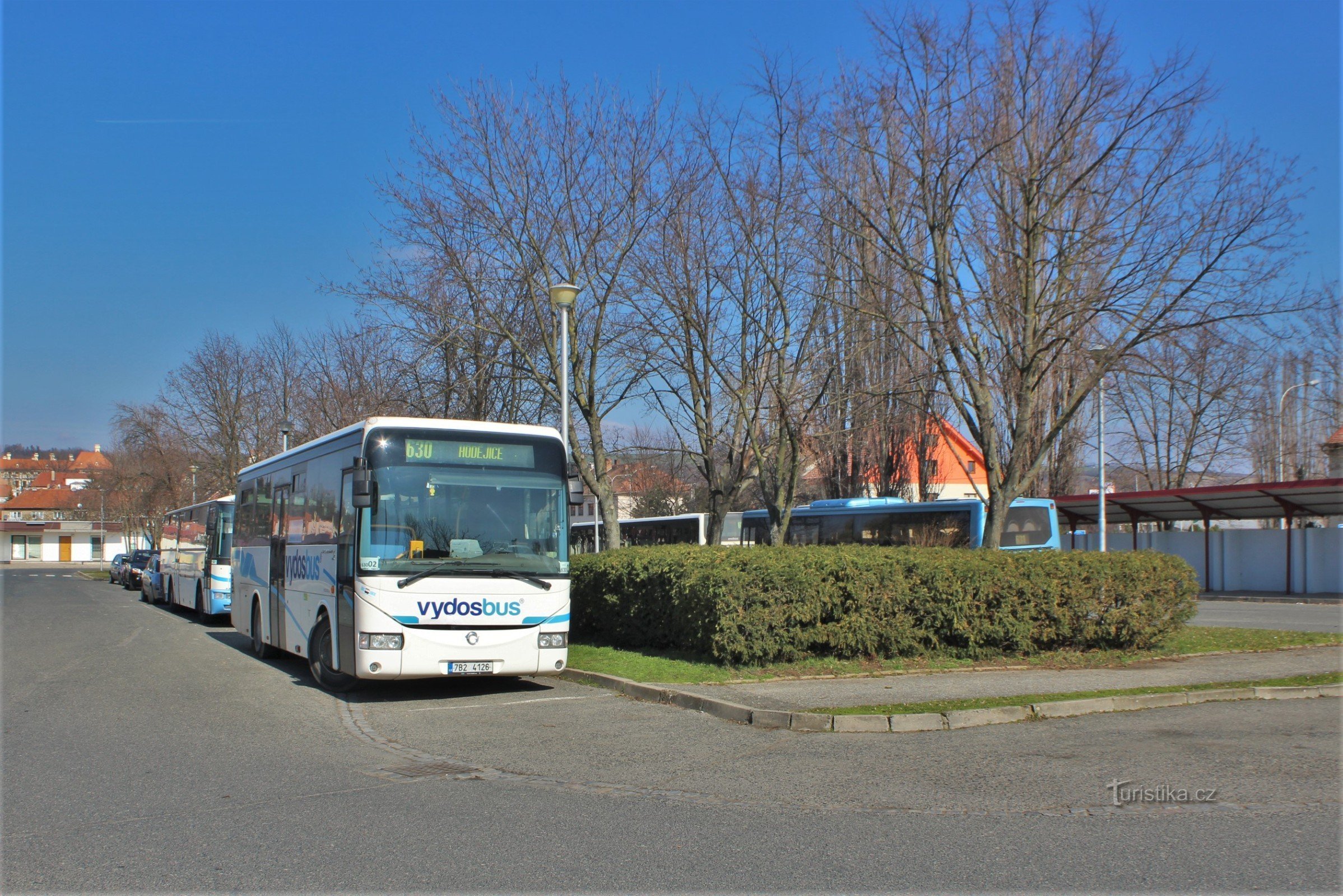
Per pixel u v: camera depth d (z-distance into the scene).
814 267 17.30
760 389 18.09
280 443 39.56
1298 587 32.84
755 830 6.22
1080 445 32.16
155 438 51.84
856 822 6.40
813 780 7.55
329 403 31.02
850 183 16.69
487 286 19.89
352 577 11.45
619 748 8.84
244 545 18.00
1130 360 14.57
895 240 15.88
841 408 18.81
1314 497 29.98
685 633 13.61
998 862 5.55
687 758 8.41
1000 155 14.99
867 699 10.67
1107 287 14.23
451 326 20.34
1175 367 14.56
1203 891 5.06
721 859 5.63
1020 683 11.85
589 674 12.73
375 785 7.52
